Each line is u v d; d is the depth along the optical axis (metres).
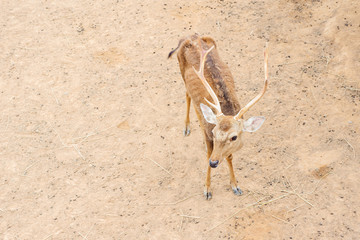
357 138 16.20
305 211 14.00
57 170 16.58
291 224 13.65
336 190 14.51
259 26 22.44
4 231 14.53
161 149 17.05
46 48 22.75
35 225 14.65
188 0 25.19
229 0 24.69
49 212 15.05
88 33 23.58
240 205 14.48
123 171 16.31
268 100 18.34
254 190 14.93
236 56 20.81
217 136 12.52
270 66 20.05
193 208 14.63
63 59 21.95
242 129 12.91
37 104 19.55
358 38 20.20
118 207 14.98
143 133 17.83
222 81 14.12
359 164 15.25
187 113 17.14
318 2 23.38
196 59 15.12
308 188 14.74
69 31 23.83
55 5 26.09
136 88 19.98
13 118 18.94
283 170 15.48
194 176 15.84
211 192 14.96
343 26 21.02
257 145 16.55
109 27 23.89
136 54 21.91
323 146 16.12
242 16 23.31
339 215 13.71
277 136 16.80
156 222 14.30
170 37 22.64
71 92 20.06
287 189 14.81
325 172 15.18
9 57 22.28
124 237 13.95
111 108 19.11
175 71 20.70
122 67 21.22
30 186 16.05
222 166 16.09
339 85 18.58
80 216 14.80
